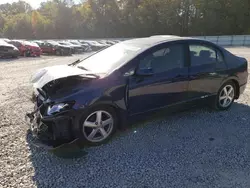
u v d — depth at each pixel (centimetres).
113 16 4797
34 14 5181
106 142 330
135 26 4581
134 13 4597
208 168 275
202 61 401
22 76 846
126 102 331
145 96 344
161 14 4434
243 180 254
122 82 323
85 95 300
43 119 292
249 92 573
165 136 351
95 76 313
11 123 391
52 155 299
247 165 281
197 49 397
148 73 337
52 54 2323
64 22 4978
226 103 450
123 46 391
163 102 365
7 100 519
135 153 306
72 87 307
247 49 2464
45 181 252
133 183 251
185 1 4319
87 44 2662
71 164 283
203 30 4272
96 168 276
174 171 270
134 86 332
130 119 343
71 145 314
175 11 4366
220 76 421
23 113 437
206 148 317
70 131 301
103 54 394
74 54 2359
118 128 344
